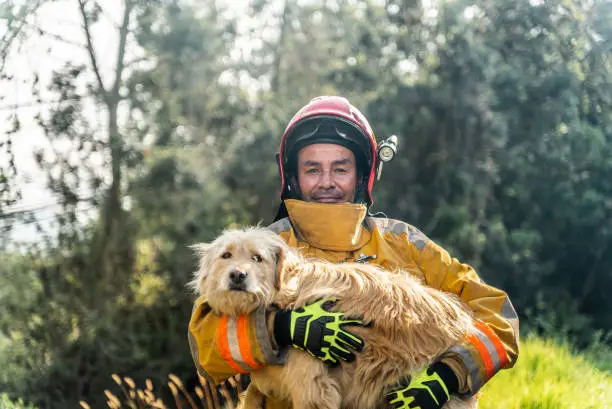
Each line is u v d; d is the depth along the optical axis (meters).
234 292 2.92
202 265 3.15
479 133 19.67
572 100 18.84
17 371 17.05
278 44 22.00
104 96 17.94
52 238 17.09
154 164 18.09
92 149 17.17
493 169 19.81
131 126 18.31
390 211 19.45
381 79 20.42
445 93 19.42
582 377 6.86
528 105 19.67
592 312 23.75
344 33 21.77
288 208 3.55
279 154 3.83
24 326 17.34
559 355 7.55
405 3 20.84
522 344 7.92
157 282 18.30
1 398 9.36
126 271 17.94
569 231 22.16
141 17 18.89
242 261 2.97
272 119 19.06
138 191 17.80
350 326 2.95
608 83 18.89
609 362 10.01
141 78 18.64
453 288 3.38
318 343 2.86
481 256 19.80
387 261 3.39
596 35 18.92
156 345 17.78
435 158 19.75
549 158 19.89
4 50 13.27
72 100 16.75
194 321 3.14
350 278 3.10
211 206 18.22
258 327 2.92
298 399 2.93
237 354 2.93
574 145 19.38
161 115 18.86
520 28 19.36
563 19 18.81
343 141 3.67
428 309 3.05
